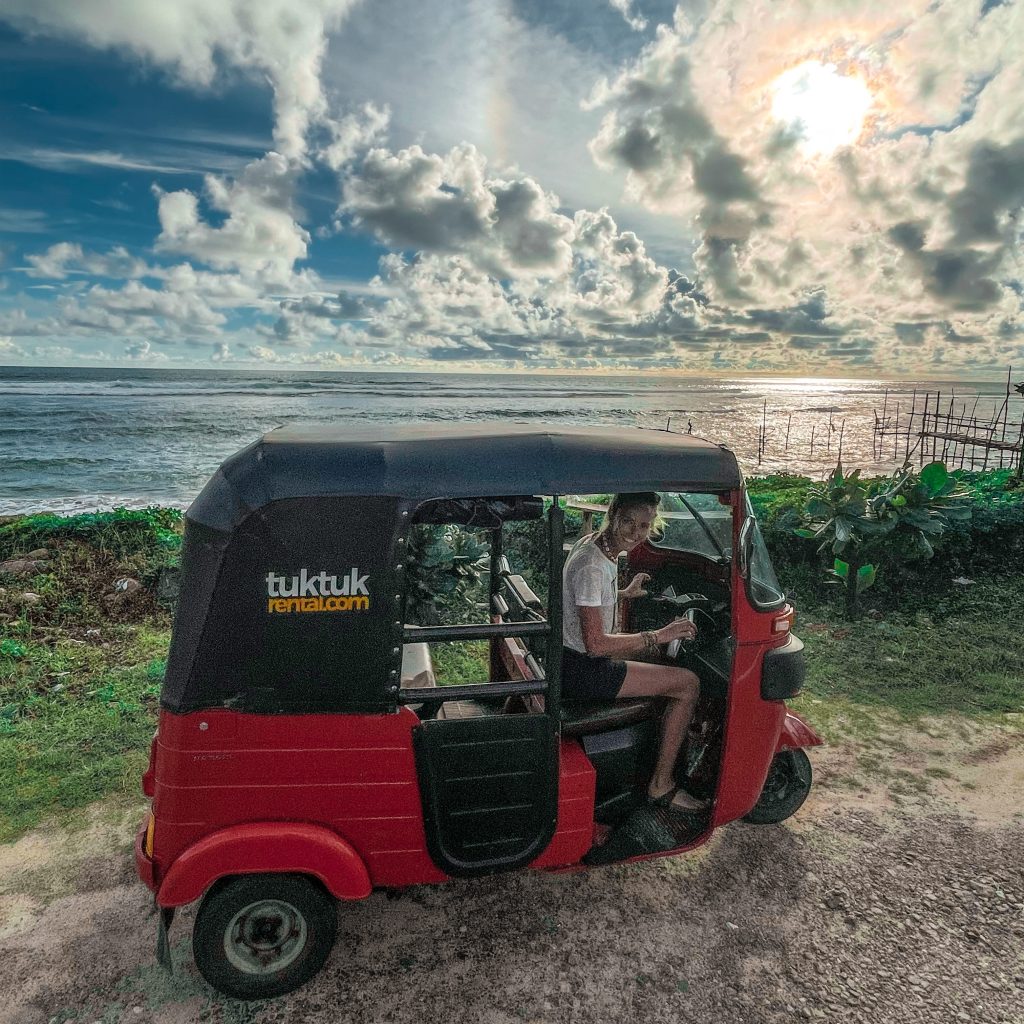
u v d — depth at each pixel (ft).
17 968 9.98
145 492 71.67
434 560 16.21
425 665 10.85
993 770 14.69
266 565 8.61
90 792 14.23
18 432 125.29
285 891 9.16
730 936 10.37
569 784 9.98
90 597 25.70
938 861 11.91
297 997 9.41
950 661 19.79
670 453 9.77
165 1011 9.25
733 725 10.71
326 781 9.05
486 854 9.85
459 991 9.47
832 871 11.71
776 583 11.53
